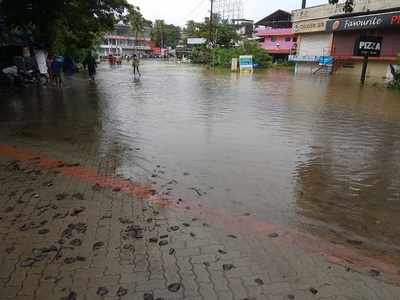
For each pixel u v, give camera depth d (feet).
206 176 19.16
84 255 11.59
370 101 49.44
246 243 12.58
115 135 27.71
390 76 90.58
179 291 10.01
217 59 160.86
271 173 19.94
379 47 75.31
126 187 17.31
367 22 94.32
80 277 10.53
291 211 15.37
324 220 14.66
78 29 76.28
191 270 10.94
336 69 112.68
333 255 12.05
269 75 107.55
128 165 20.61
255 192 17.24
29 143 25.00
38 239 12.50
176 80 81.61
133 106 41.75
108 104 43.04
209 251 11.98
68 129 29.53
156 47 380.17
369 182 18.99
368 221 14.71
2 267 10.96
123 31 333.21
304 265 11.39
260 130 30.30
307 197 16.88
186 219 14.20
